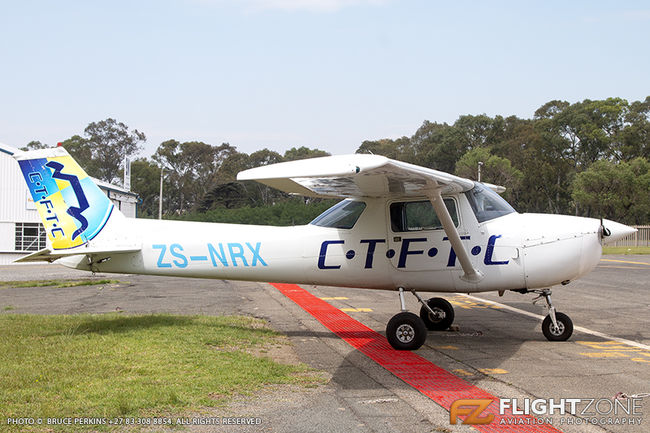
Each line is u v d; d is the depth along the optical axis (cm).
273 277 832
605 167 5231
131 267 856
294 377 582
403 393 531
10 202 2853
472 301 1200
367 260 794
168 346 681
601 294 1314
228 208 4922
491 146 6800
